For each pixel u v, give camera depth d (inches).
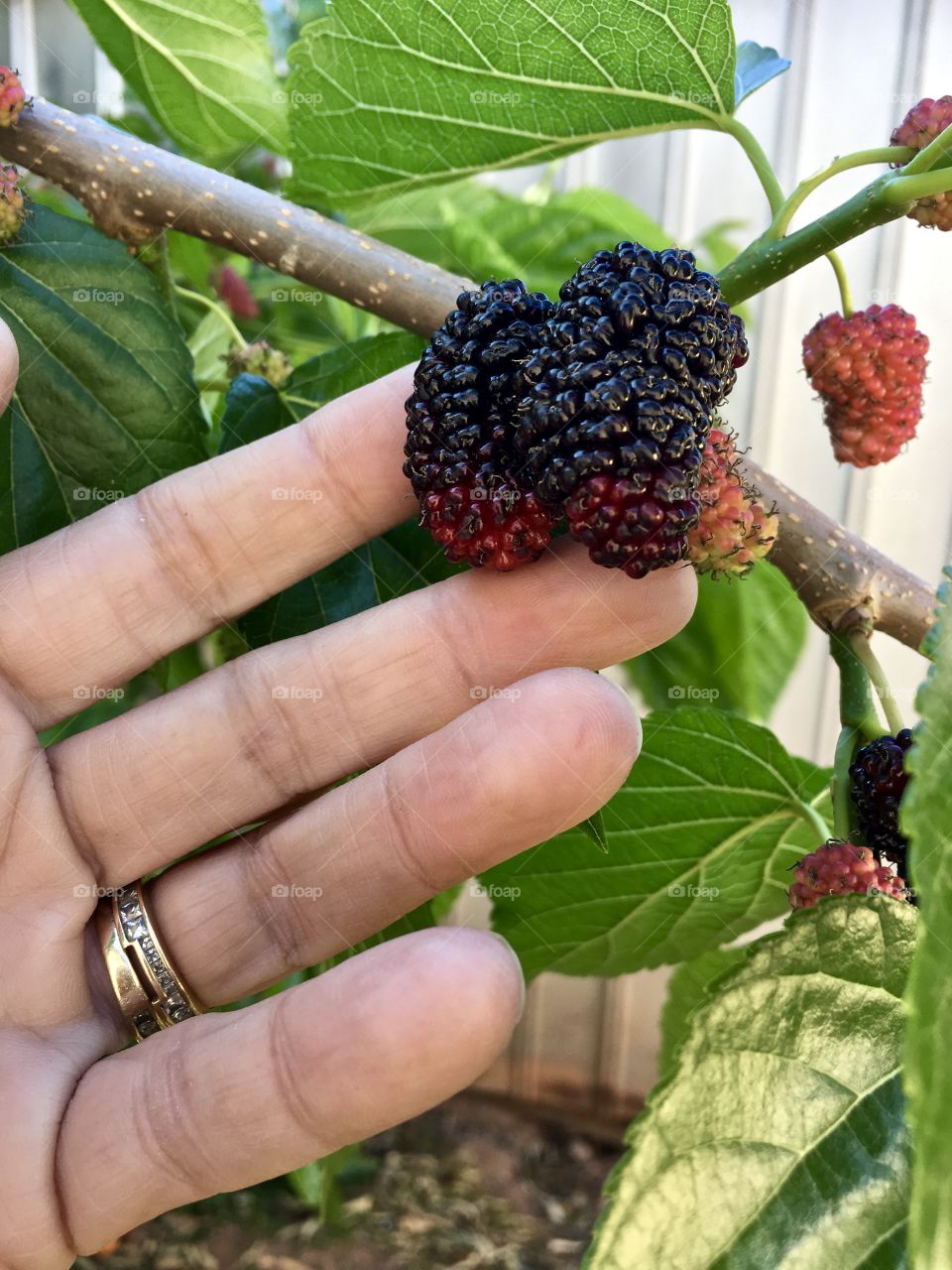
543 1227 13.9
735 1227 3.4
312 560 5.4
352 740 5.3
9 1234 4.3
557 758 4.5
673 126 5.4
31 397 5.3
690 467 4.0
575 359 4.0
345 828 4.9
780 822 5.9
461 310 4.4
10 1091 4.5
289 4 8.4
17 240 5.4
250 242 5.4
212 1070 4.1
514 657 5.0
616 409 3.9
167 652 5.6
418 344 5.8
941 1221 2.6
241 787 5.4
